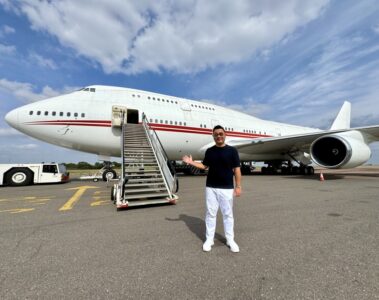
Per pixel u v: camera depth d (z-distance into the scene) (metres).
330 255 2.60
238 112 16.88
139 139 9.86
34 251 2.77
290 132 20.05
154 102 12.62
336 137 10.48
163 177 6.69
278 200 5.95
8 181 10.36
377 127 10.41
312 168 16.52
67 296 1.85
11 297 1.83
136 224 3.90
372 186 8.81
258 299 1.80
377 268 2.29
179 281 2.08
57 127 10.34
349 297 1.81
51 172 11.11
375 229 3.52
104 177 12.52
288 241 3.05
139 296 1.85
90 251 2.76
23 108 10.24
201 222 4.02
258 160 16.31
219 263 2.43
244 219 4.14
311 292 1.88
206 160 2.91
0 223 3.99
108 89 11.89
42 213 4.75
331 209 4.89
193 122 13.35
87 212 4.83
